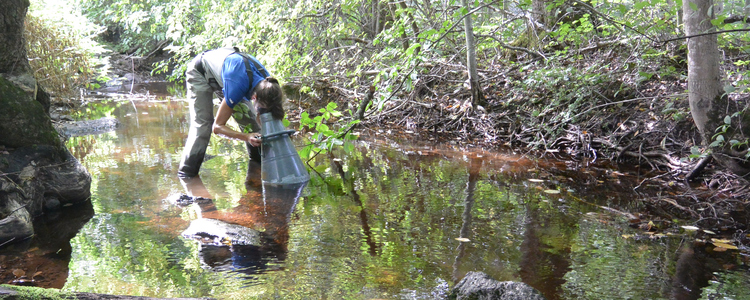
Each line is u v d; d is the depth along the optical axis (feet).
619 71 17.62
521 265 8.18
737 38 15.24
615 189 12.69
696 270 8.02
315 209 11.12
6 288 5.48
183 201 11.63
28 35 22.93
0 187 10.05
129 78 48.11
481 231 9.73
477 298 6.68
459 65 22.22
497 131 19.20
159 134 20.17
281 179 13.34
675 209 11.13
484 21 27.45
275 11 26.61
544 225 10.05
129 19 43.62
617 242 9.20
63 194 11.30
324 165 15.43
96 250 8.89
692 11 11.51
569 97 17.54
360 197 12.03
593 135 16.75
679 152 14.58
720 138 11.27
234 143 18.63
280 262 8.30
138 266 8.19
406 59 18.06
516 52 23.45
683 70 17.24
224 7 28.94
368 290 7.30
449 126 20.94
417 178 13.75
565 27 18.74
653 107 16.19
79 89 29.53
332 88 26.81
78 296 5.55
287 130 13.70
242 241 9.15
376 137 20.13
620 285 7.50
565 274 7.85
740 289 7.38
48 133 11.60
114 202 11.68
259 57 26.91
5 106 11.00
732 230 9.87
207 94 13.99
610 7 19.74
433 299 7.00
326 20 27.43
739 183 12.34
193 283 7.56
